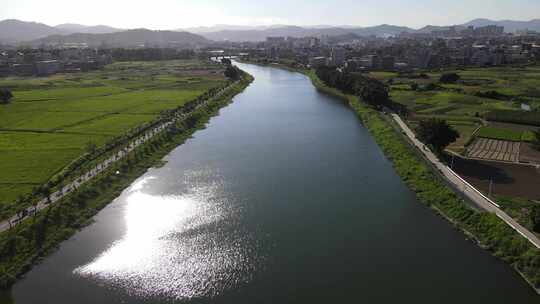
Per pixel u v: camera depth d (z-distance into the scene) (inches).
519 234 2913.4
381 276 2696.9
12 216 3265.3
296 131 6264.8
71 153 4813.0
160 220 3437.5
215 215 3521.2
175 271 2760.8
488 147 5113.2
